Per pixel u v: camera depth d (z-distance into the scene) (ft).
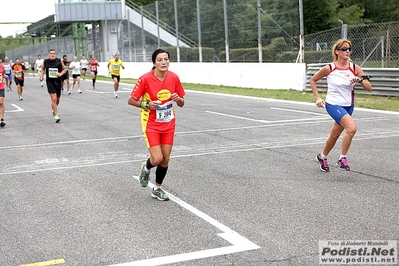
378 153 29.12
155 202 20.90
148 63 113.29
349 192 21.48
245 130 38.58
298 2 71.46
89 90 88.94
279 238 16.37
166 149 20.85
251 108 53.67
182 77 100.12
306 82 69.87
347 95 24.35
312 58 75.31
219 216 18.81
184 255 15.17
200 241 16.30
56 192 22.84
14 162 29.58
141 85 20.24
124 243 16.37
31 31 187.21
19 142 36.29
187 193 22.06
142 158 29.68
